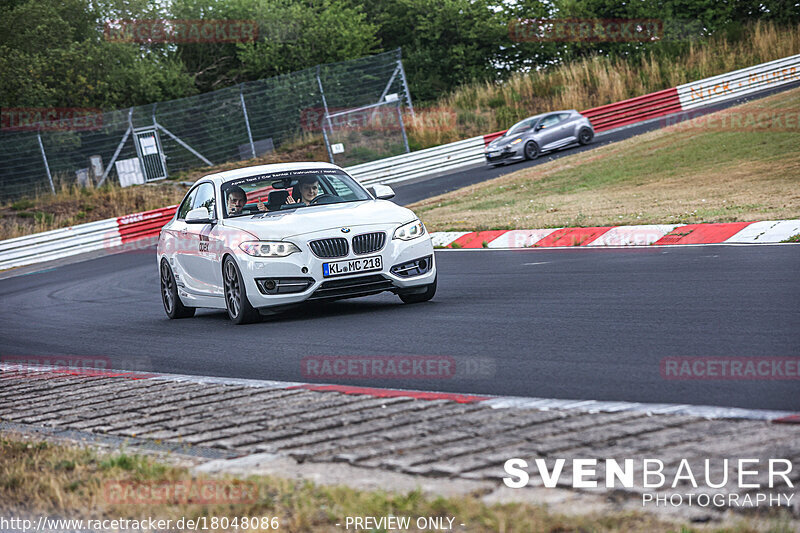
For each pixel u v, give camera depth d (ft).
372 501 22.86
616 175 152.56
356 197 70.08
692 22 300.20
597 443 27.35
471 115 269.85
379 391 37.86
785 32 282.77
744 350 40.81
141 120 246.88
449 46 321.32
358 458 27.63
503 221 119.24
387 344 50.75
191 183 236.43
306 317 65.26
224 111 254.27
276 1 315.17
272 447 30.09
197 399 39.70
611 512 21.54
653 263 76.38
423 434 29.96
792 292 55.77
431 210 149.18
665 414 30.30
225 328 64.80
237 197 68.85
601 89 268.41
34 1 279.69
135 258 154.71
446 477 25.16
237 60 320.70
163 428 34.63
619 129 232.73
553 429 29.30
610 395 34.78
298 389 39.83
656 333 46.96
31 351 65.31
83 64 271.28
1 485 28.45
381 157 246.47
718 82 249.75
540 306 59.98
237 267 63.21
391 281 63.41
